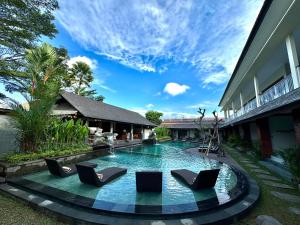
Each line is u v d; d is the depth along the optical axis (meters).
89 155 11.38
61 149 9.70
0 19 8.95
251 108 15.67
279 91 10.01
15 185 5.79
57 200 4.63
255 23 8.17
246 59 12.09
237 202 4.77
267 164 9.67
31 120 7.93
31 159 7.60
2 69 10.70
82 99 19.62
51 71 10.41
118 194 5.45
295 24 7.53
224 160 11.55
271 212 4.45
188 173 7.21
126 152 15.35
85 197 4.78
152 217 3.90
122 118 21.91
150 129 32.38
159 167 9.84
